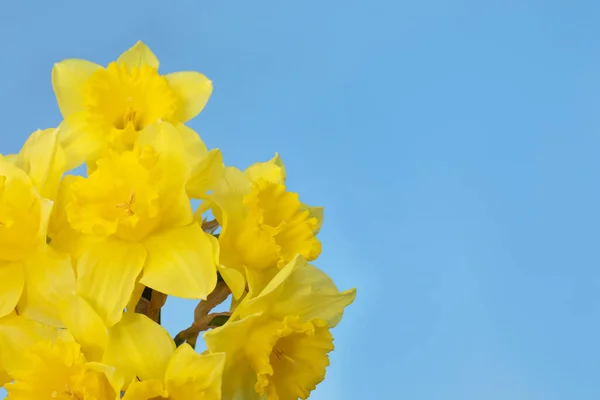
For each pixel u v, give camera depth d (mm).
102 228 1073
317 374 1105
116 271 1075
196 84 1170
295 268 1092
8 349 1073
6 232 1076
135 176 1082
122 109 1156
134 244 1083
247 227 1102
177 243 1084
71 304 1065
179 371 1061
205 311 1118
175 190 1088
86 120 1148
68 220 1077
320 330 1104
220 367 1060
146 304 1111
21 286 1079
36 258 1082
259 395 1103
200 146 1106
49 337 1075
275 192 1117
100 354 1067
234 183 1112
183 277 1076
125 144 1135
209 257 1080
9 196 1086
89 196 1080
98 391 1057
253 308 1090
